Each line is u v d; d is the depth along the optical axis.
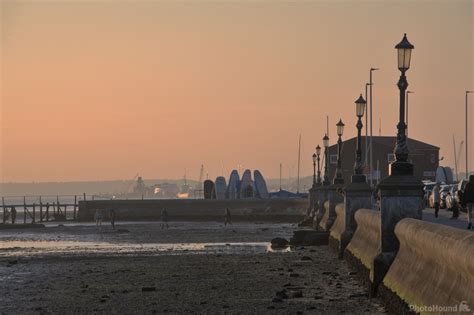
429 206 100.62
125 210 179.38
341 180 79.06
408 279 31.91
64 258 71.81
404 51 36.62
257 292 44.28
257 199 173.50
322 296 41.50
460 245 24.19
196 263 63.25
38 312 39.22
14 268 62.38
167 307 39.66
